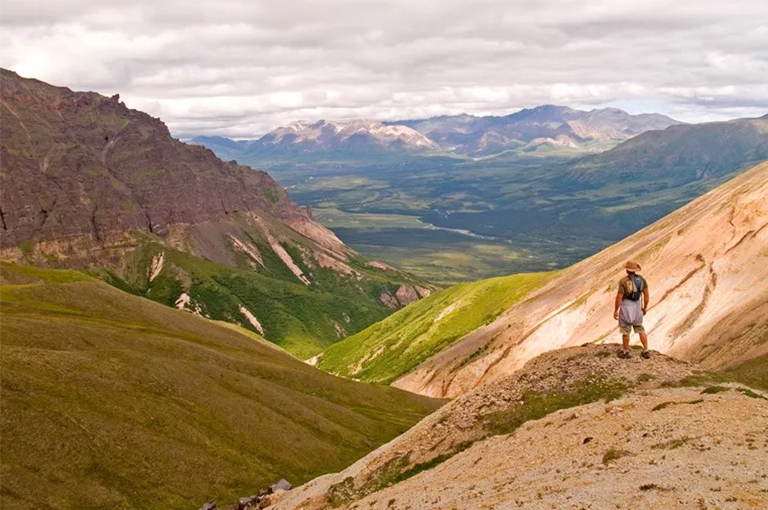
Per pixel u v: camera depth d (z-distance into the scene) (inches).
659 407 1221.1
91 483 2637.8
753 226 6161.4
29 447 2655.0
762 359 3366.1
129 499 2652.6
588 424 1261.1
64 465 2657.5
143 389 3464.6
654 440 1070.4
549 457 1178.6
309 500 1813.5
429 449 1596.9
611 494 873.5
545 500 924.6
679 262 6633.9
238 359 4931.1
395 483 1531.7
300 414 4077.3
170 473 2883.9
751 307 4643.2
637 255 7637.8
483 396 1702.8
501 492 1066.1
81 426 2893.7
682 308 5964.6
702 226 6870.1
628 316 1524.4
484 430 1518.2
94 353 3644.2
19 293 5270.7
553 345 7224.4
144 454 2923.2
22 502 2390.5
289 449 3540.8
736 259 5964.6
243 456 3262.8
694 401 1204.5
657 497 813.9
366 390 5723.4
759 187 6609.3
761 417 1056.8
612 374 1487.5
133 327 5083.7
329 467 3521.2
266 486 3046.3
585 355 1630.2
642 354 1521.9
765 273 5482.3
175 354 4384.8
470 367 7795.3
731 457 901.8
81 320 4790.8
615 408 1279.5
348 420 4436.5
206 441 3250.5
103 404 3144.7
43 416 2844.5
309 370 5964.6
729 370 3686.0
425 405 6033.5
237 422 3548.2
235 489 2965.1
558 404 1449.3
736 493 763.4
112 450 2856.8
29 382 3029.0
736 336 4379.9
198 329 6102.4
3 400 2824.8
